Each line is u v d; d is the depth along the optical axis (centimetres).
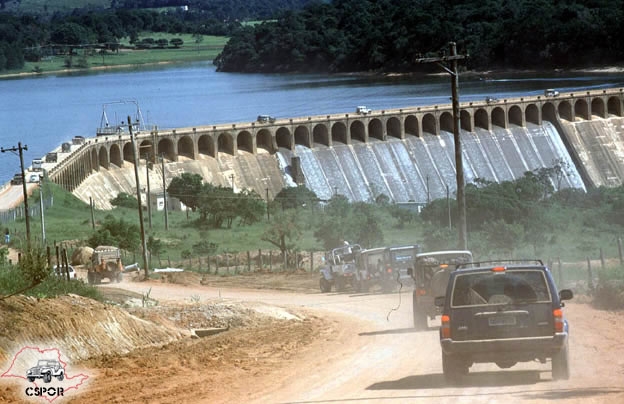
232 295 8475
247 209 17912
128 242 13950
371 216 17188
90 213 18400
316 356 3875
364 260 8138
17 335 3562
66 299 4259
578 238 15175
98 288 6588
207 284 10150
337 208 19588
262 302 6900
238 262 13338
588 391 2712
